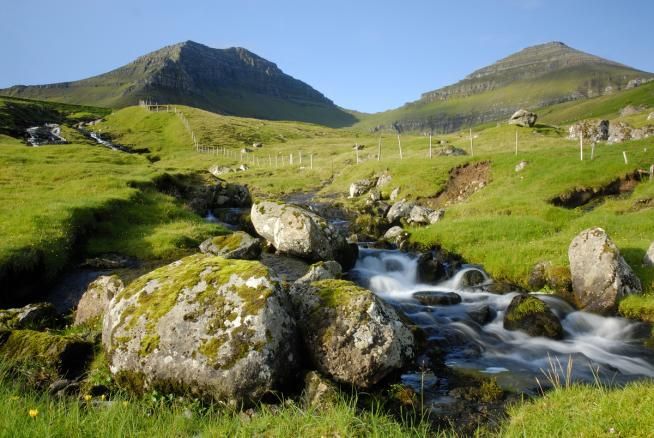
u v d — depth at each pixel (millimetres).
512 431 8172
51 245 20797
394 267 24453
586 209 33781
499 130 84500
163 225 28109
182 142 137000
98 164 43844
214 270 11039
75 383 10172
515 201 34000
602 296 16766
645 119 91188
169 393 9633
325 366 10578
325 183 65875
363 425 7578
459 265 23359
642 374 12359
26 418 7203
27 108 160625
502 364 13070
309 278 17422
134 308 10602
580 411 8320
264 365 9477
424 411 10055
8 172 36656
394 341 10984
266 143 143000
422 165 51875
